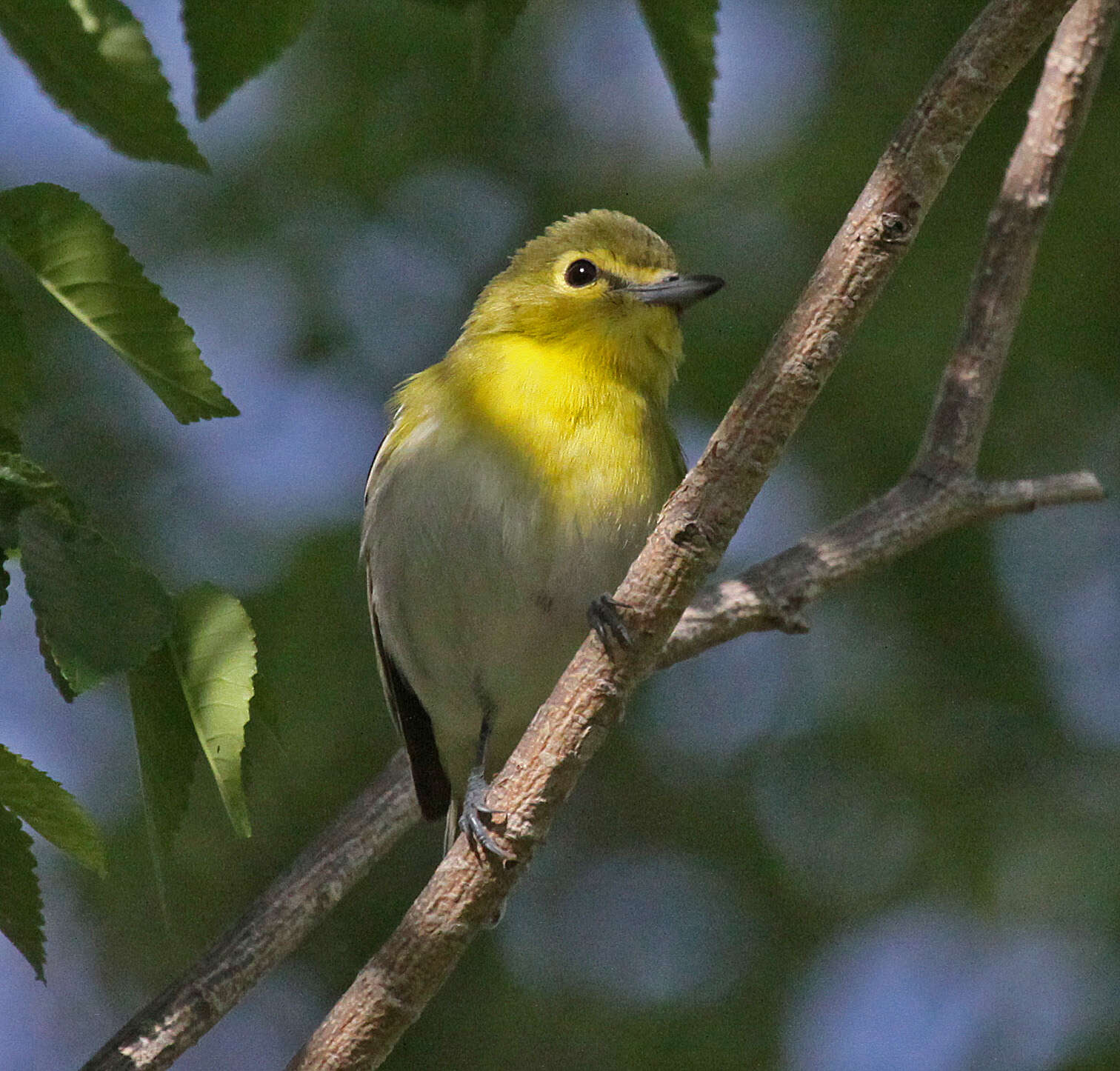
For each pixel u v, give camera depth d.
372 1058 6.62
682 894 11.84
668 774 12.10
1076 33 9.09
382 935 11.91
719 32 5.58
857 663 11.89
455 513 8.89
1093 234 11.61
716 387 11.73
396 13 11.84
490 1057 11.16
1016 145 11.55
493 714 9.88
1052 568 12.04
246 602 11.28
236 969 7.37
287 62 12.12
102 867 5.14
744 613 8.95
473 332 9.84
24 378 5.47
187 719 5.28
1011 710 11.53
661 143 12.73
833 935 11.43
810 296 5.97
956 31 11.73
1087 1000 10.87
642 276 9.51
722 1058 10.90
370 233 12.42
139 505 11.66
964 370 9.34
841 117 11.88
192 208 12.23
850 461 11.94
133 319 5.19
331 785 11.32
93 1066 6.84
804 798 11.76
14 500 4.66
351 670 11.33
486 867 6.55
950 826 11.39
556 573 8.88
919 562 11.84
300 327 12.41
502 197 12.66
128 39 4.84
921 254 11.71
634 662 6.36
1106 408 12.01
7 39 4.84
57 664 4.60
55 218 5.09
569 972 11.61
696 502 6.16
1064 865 11.11
